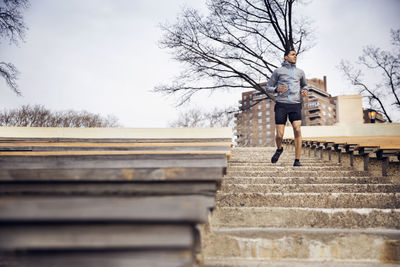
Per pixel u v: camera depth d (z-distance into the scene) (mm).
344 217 3443
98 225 1977
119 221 1973
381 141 6867
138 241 1926
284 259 2920
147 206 1997
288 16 20594
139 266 1905
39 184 2734
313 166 6750
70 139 7996
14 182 2736
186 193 2729
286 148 11844
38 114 24406
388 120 24000
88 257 1952
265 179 5094
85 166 3881
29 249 2033
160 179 2734
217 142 6895
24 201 2008
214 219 3482
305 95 5645
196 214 1961
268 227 3443
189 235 1945
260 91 22359
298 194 3924
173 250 1947
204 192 2717
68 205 2004
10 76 16578
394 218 3416
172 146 6012
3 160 3830
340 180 5082
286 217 3465
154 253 1938
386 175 5285
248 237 2969
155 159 3895
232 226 3465
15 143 7184
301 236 2961
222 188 4477
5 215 1962
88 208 1999
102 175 2740
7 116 23359
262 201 3922
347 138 9133
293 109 5715
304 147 10156
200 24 21391
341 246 2938
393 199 3863
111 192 2742
